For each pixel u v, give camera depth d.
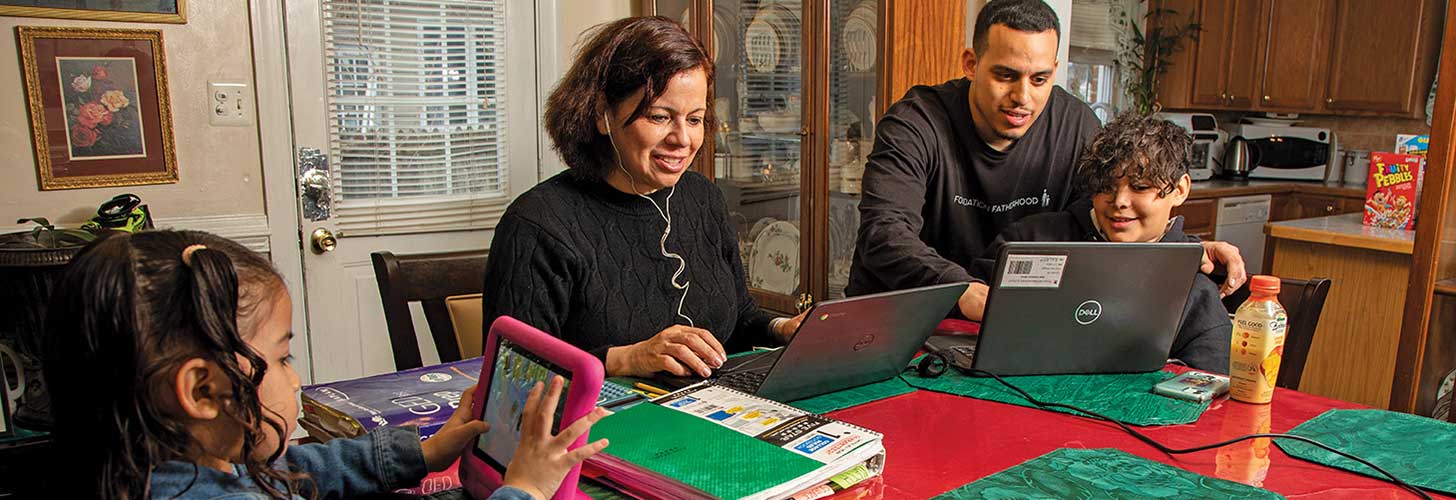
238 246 0.84
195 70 2.65
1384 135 4.76
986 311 1.33
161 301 0.73
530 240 1.40
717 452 0.95
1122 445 1.11
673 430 1.02
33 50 2.43
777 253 2.98
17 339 2.10
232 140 2.73
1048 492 0.95
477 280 1.77
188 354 0.74
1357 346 3.06
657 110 1.38
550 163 3.28
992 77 1.84
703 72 1.42
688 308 1.58
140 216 2.43
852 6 2.58
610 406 1.12
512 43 3.13
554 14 3.17
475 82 3.09
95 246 0.77
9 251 2.04
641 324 1.51
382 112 2.96
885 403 1.27
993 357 1.38
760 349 1.55
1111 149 1.62
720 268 1.66
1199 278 1.61
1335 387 3.14
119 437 0.74
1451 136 2.59
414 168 3.04
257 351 0.80
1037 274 1.30
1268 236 3.32
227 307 0.76
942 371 1.41
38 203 2.50
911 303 1.25
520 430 0.86
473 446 0.95
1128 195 1.61
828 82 2.70
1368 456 1.06
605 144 1.45
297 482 0.89
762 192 3.00
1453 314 2.80
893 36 2.44
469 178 3.14
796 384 1.25
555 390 0.80
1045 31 1.80
